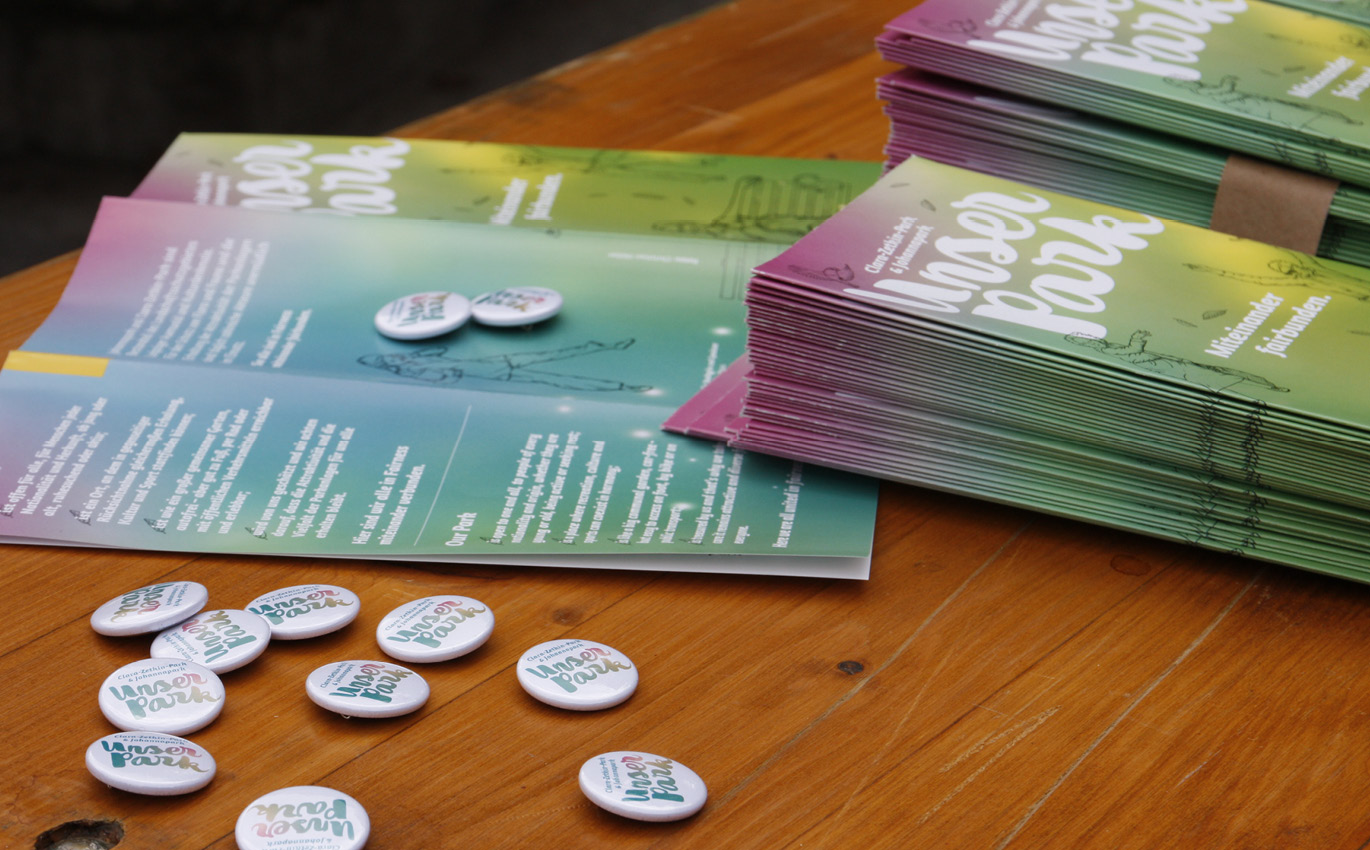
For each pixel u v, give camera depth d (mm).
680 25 1261
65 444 642
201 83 2814
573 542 591
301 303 768
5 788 466
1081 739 501
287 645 542
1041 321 589
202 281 782
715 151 1008
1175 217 739
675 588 584
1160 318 603
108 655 533
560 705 508
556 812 464
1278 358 575
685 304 784
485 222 870
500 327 755
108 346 718
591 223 871
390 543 589
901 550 612
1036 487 608
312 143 976
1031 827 462
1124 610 575
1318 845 457
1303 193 679
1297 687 531
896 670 536
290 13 2859
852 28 1246
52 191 2627
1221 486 574
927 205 694
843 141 1022
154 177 906
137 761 462
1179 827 463
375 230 839
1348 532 564
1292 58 770
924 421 608
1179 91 708
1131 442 577
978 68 748
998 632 560
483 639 538
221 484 623
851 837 457
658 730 503
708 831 458
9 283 827
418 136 1030
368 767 481
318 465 637
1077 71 723
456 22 3115
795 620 565
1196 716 515
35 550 592
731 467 648
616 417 679
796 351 615
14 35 2682
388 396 687
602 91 1116
